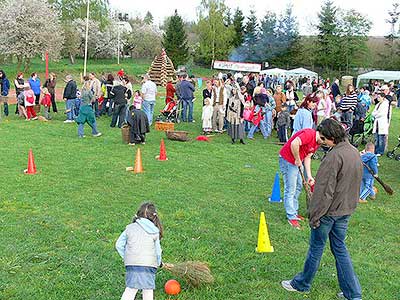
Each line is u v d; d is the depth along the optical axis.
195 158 13.23
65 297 5.26
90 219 7.76
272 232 7.56
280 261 6.42
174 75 45.94
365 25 64.31
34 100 19.22
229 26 71.25
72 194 9.20
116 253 6.42
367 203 9.71
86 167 11.52
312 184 7.42
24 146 13.82
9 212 7.99
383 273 6.23
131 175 10.91
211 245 6.88
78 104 19.02
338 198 5.09
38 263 6.09
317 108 16.95
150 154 13.49
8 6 45.38
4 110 20.06
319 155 14.64
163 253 6.49
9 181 9.95
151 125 18.78
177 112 20.25
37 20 45.28
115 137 15.98
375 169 9.75
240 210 8.65
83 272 5.86
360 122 17.06
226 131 18.38
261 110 17.25
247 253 6.62
